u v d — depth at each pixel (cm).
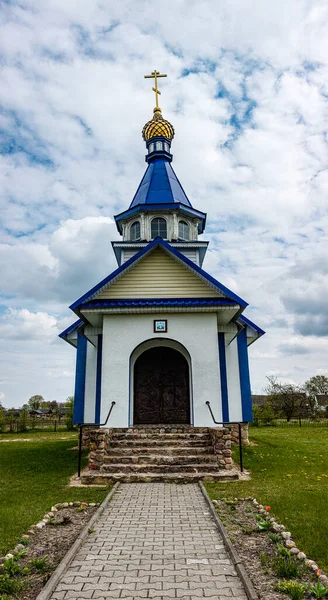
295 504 710
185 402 1331
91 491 841
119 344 1226
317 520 620
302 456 1217
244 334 1512
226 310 1241
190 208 1872
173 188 1970
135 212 1862
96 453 1001
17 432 3394
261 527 591
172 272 1331
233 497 776
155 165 2072
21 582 434
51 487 884
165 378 1354
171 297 1302
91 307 1221
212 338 1232
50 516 668
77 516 675
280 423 3341
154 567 476
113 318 1248
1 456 1302
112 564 484
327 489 827
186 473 951
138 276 1327
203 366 1211
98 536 579
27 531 590
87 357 1490
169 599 405
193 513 688
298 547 523
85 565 481
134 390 1341
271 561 484
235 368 1470
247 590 415
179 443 1071
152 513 690
